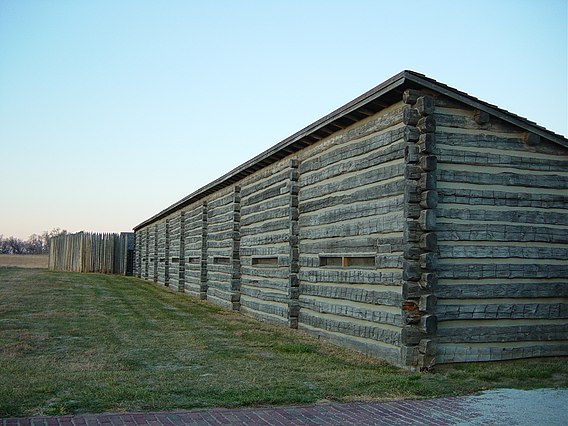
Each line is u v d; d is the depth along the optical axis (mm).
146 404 5887
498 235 8570
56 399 5965
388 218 8719
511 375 7707
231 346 9961
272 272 13742
